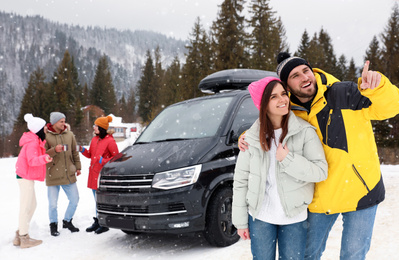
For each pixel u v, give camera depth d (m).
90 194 7.86
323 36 62.69
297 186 2.11
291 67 2.19
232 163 4.01
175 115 5.04
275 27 40.16
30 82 63.06
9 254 4.38
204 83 5.86
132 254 4.03
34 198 4.76
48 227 5.46
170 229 3.60
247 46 33.66
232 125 4.29
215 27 32.56
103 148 5.10
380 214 4.10
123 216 3.87
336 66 60.34
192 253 3.77
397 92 1.88
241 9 32.72
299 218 2.15
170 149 4.09
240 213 2.25
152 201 3.63
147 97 69.81
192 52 40.59
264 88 2.15
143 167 3.85
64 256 4.18
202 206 3.65
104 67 90.19
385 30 35.78
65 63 72.12
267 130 2.16
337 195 2.08
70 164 5.18
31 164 4.53
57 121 5.16
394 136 23.72
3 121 116.75
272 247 2.21
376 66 36.19
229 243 3.87
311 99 2.23
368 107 1.99
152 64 72.12
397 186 5.47
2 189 8.81
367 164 2.04
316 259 2.30
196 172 3.69
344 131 2.06
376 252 3.00
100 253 4.19
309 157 2.09
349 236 2.12
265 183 2.16
